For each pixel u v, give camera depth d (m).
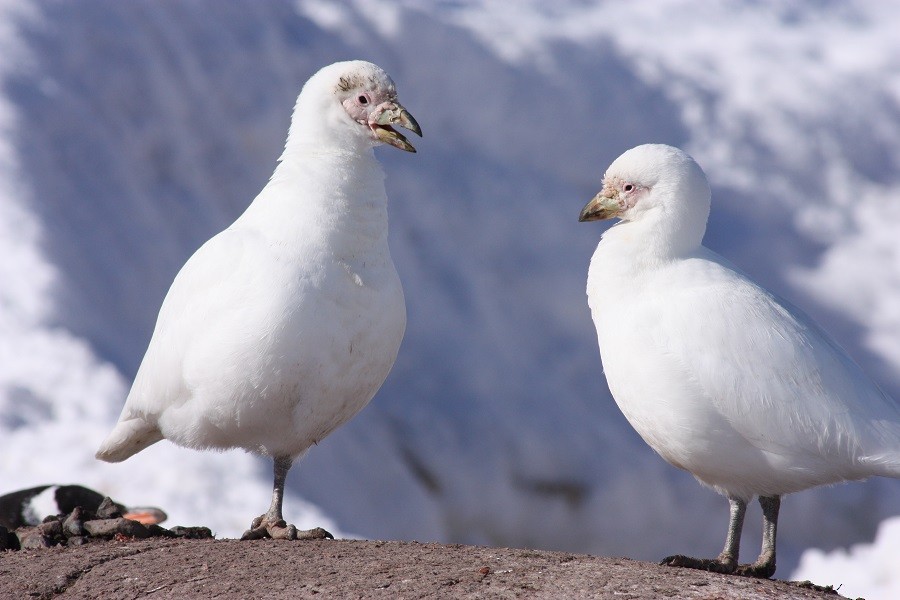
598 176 21.61
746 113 23.84
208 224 17.77
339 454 15.18
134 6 19.22
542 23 23.78
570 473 16.94
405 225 19.47
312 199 7.39
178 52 19.12
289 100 19.70
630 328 7.00
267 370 7.17
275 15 20.83
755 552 16.28
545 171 21.36
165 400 7.69
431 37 21.72
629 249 7.21
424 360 17.98
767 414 6.66
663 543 16.62
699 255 7.33
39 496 8.88
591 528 16.66
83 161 16.64
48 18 18.31
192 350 7.36
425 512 15.48
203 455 11.93
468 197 20.19
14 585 6.46
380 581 5.91
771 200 22.42
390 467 15.80
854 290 21.38
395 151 20.36
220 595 5.90
